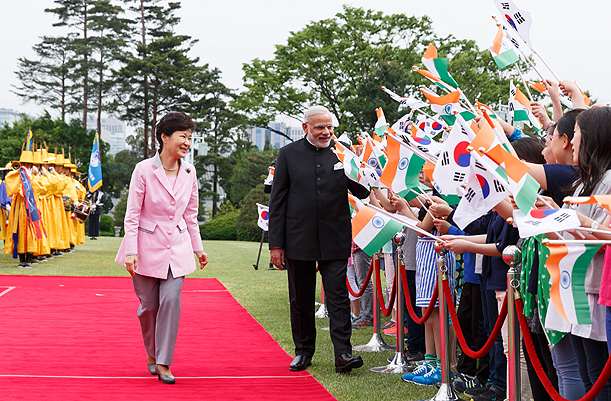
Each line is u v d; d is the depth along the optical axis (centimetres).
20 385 430
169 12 5116
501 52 444
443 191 319
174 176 480
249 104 2927
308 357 510
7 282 1008
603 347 282
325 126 515
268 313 782
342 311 499
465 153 313
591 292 278
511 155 275
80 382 445
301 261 510
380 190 541
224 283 1093
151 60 4853
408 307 485
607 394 279
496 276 395
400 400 413
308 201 509
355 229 466
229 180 5216
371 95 2664
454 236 385
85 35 5147
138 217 467
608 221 272
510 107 536
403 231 557
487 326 434
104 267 1310
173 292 460
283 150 528
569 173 301
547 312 284
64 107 5119
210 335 643
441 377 418
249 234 3597
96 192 2473
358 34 2892
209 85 5141
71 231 1634
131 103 4944
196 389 434
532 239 305
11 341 580
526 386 381
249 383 454
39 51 5100
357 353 569
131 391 423
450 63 2514
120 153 6425
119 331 646
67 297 873
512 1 427
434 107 425
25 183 1245
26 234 1247
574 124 310
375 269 593
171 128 473
